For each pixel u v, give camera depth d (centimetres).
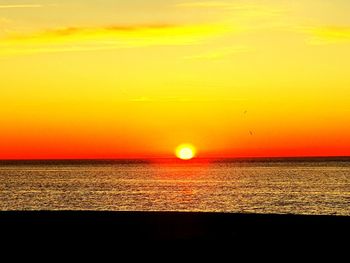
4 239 2438
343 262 2025
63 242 2369
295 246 2258
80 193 8462
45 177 14362
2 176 15138
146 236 2466
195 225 2705
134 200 7244
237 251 2194
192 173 16875
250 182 11231
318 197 7469
